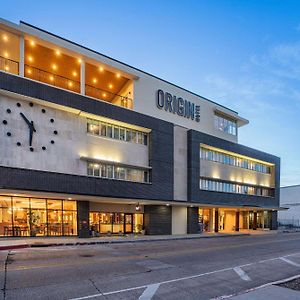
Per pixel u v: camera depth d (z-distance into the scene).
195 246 21.33
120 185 28.23
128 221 32.31
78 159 26.12
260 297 8.13
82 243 21.14
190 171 35.22
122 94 35.03
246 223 50.59
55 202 26.05
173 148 34.12
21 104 23.30
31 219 24.50
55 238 24.25
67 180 24.84
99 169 27.58
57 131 25.05
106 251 17.17
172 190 33.03
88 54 28.36
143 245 21.38
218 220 45.09
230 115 43.44
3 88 21.95
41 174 23.41
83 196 25.39
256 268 13.34
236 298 8.05
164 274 11.27
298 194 69.31
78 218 26.84
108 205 30.78
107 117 27.98
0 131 21.97
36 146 23.64
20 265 11.84
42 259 13.48
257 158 46.94
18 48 26.45
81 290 8.61
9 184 21.67
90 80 32.88
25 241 20.64
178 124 36.00
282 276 11.90
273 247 22.30
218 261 14.81
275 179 51.47
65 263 12.55
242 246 22.20
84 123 27.05
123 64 31.30
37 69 30.61
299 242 27.22
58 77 32.31
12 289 8.44
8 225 23.34
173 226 34.47
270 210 52.09
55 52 27.33
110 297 8.09
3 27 23.50
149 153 31.70
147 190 30.45
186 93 37.69
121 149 29.47
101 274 10.73
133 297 8.20
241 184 44.53
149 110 33.25
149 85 33.75
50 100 24.36
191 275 11.30
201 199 35.97
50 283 9.20
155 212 32.91
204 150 38.66
